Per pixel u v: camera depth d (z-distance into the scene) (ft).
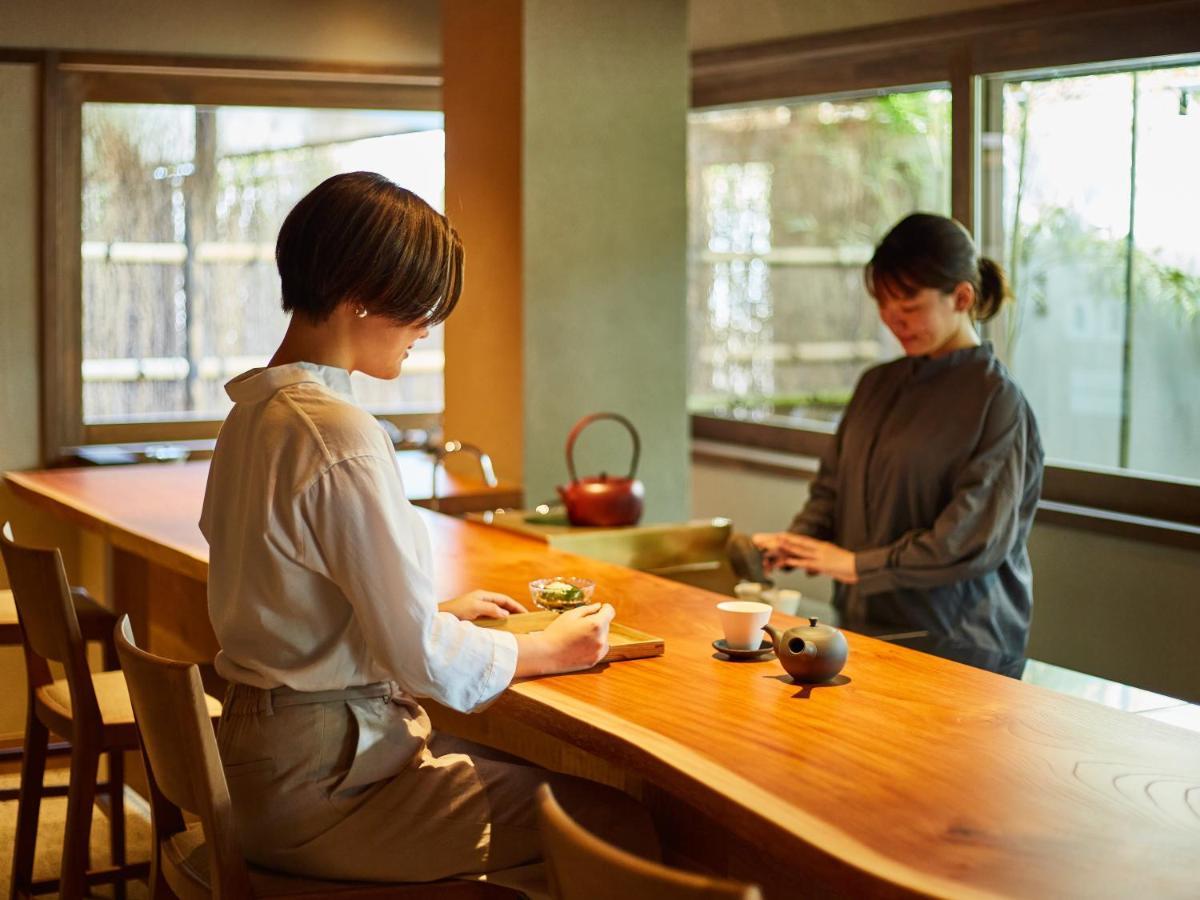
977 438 9.86
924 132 14.96
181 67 15.71
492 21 13.30
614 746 5.59
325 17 16.10
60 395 15.75
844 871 4.36
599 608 6.82
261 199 16.92
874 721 5.83
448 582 8.63
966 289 9.97
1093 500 13.29
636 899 3.90
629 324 13.57
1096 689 7.31
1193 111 12.22
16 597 8.68
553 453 13.33
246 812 5.91
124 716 8.61
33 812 9.48
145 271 16.39
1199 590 11.96
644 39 13.38
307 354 6.12
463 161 13.94
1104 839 4.54
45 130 15.29
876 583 9.79
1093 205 13.23
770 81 16.21
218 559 6.15
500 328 13.48
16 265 15.39
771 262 17.33
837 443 11.02
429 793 6.00
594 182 13.29
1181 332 12.55
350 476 5.66
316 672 5.83
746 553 10.07
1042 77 13.57
